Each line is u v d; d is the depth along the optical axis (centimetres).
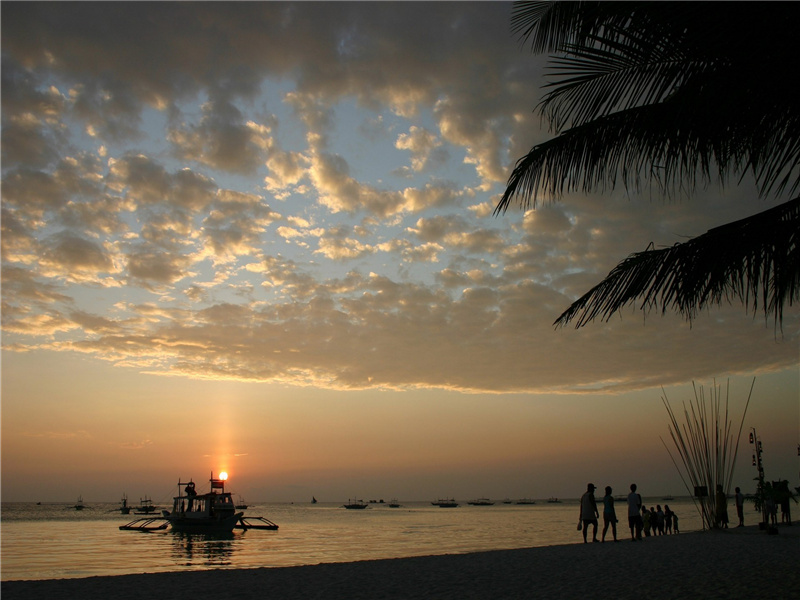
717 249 643
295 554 3491
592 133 675
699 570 1123
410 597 935
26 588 1117
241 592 1038
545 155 704
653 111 638
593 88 670
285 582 1159
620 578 1063
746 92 571
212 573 1319
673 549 1525
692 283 650
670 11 560
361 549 3859
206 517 5297
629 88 647
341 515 13975
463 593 957
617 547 1655
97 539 5222
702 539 1795
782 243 605
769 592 850
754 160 620
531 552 1614
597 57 651
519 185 718
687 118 595
